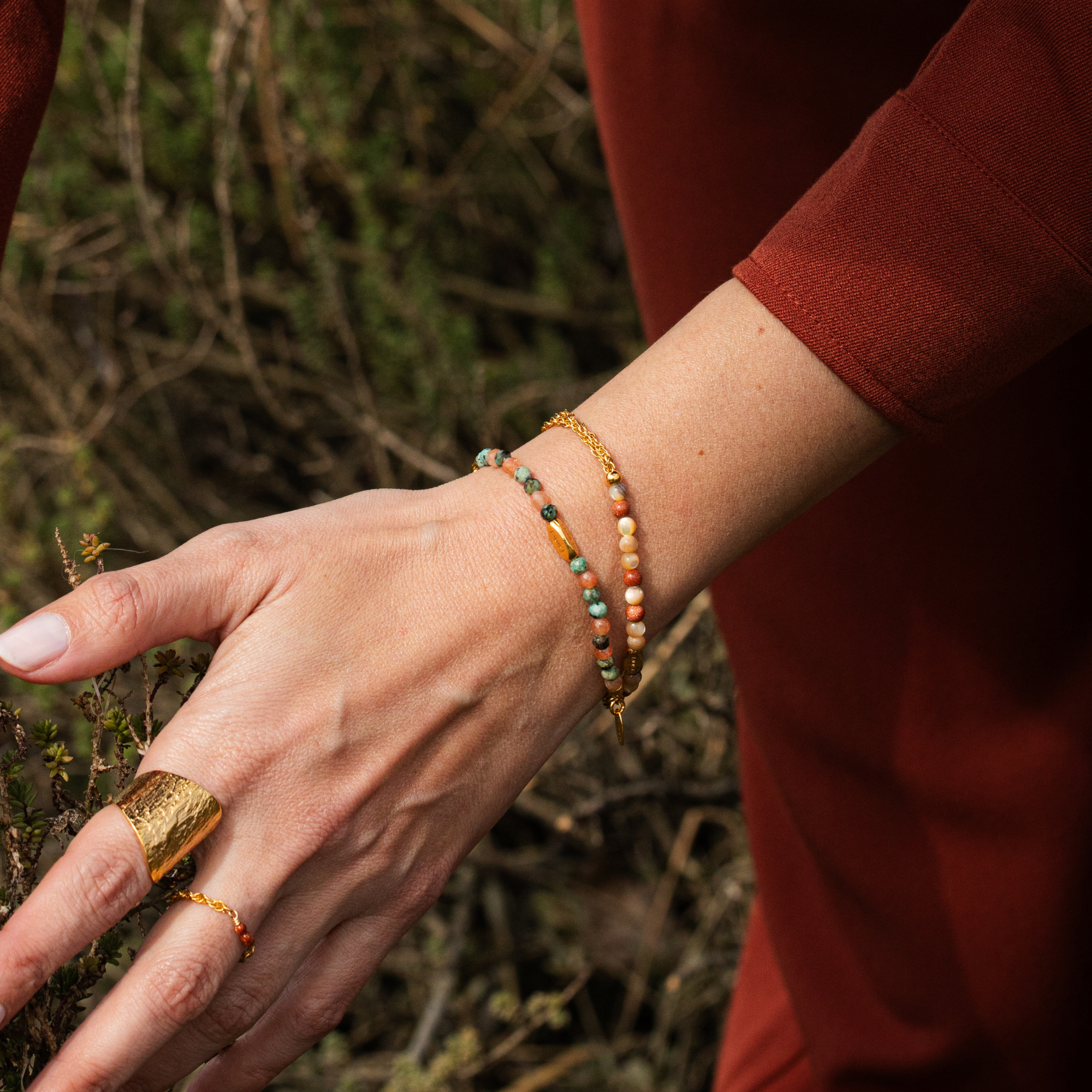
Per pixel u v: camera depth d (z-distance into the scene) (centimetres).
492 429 139
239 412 160
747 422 60
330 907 59
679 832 143
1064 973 72
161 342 146
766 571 73
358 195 137
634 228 74
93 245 140
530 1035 135
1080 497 69
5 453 122
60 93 139
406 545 59
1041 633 70
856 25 66
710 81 69
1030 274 58
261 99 138
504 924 133
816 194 60
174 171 140
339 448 164
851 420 60
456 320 134
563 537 59
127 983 57
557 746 62
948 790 72
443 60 166
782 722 75
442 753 60
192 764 57
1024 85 58
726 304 60
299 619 58
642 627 60
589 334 165
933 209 58
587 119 160
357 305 153
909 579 71
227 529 59
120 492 138
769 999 83
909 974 74
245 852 57
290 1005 61
